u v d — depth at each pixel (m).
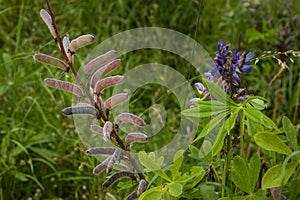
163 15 4.32
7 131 3.25
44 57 1.62
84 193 3.04
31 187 3.11
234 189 2.04
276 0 4.18
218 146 1.76
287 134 1.76
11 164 3.04
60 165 3.17
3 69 3.61
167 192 1.74
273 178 1.72
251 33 3.80
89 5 4.39
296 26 4.02
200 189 1.76
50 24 1.61
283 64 2.08
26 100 3.46
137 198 1.84
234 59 1.94
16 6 4.19
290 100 3.29
